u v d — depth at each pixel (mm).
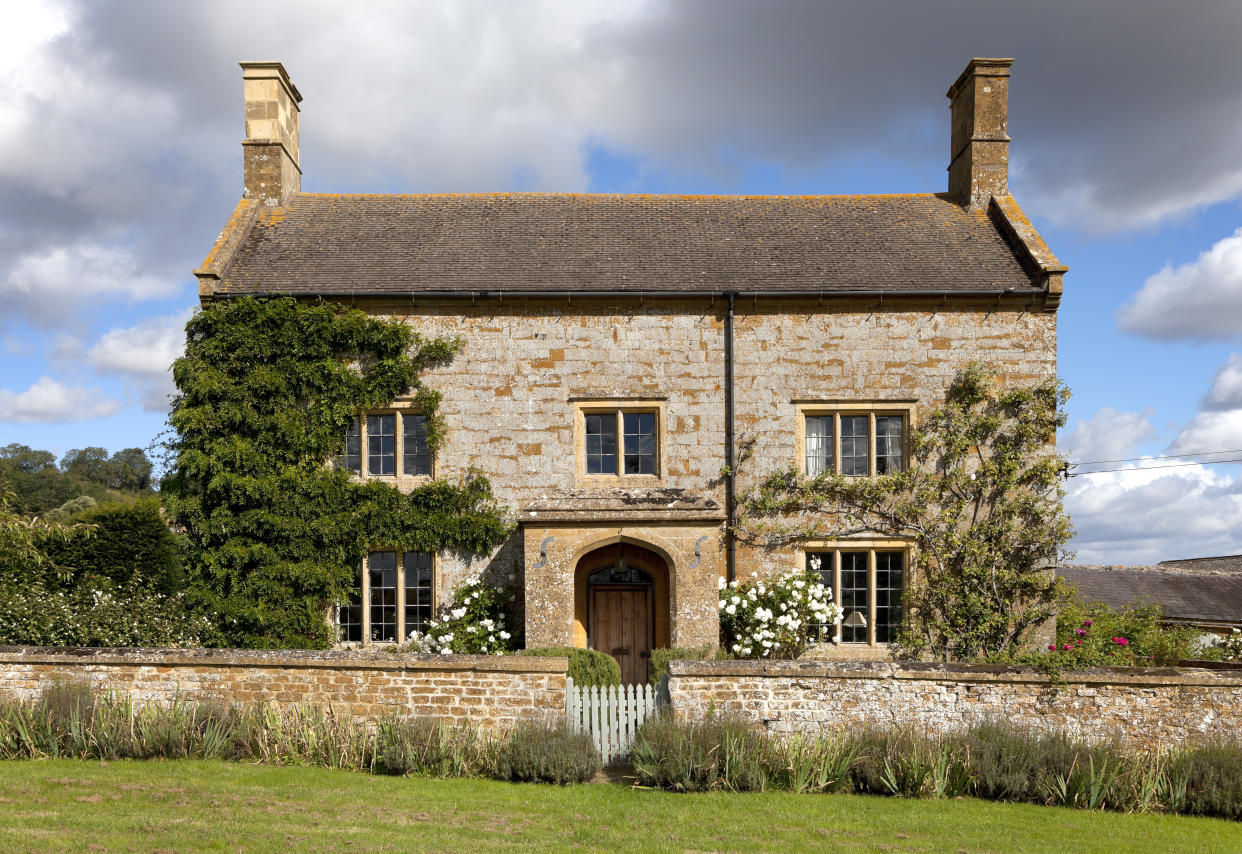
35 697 10633
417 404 15984
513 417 16047
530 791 9555
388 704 10727
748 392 16234
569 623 14477
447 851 7305
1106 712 10750
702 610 14586
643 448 16312
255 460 15391
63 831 7246
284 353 15703
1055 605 15719
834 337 16297
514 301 16078
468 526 15641
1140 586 28484
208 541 15406
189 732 10102
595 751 10523
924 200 19406
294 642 15188
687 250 17516
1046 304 16203
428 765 10055
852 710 10781
